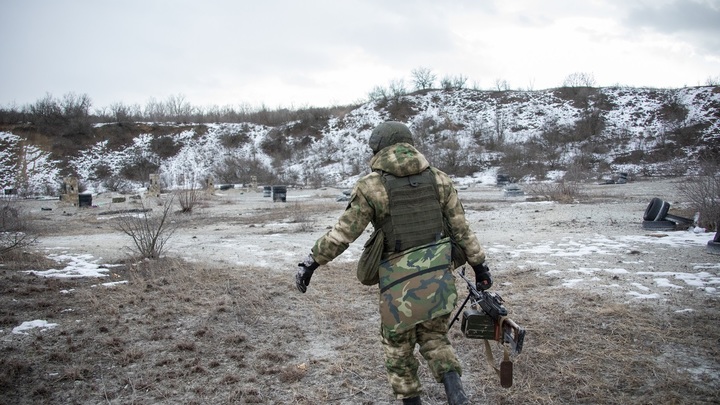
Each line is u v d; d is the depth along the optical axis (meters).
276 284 6.60
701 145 41.47
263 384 3.75
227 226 14.46
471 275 6.77
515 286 6.27
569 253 8.35
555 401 3.41
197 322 5.10
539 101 54.94
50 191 40.31
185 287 6.41
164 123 58.19
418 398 2.95
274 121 59.47
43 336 4.70
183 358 4.22
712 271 6.72
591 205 17.14
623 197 19.97
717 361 3.91
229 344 4.53
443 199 3.01
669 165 37.88
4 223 11.34
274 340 4.63
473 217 14.62
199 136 55.69
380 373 3.91
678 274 6.59
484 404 3.41
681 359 3.97
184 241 10.99
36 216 19.08
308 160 50.25
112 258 8.87
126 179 47.59
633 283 6.23
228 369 4.01
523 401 3.43
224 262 8.30
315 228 13.23
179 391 3.65
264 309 5.51
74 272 7.52
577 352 4.14
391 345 2.90
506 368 2.79
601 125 47.75
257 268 7.72
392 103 57.66
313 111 59.72
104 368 4.03
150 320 5.15
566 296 5.75
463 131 50.91
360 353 4.29
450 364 2.73
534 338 4.47
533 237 10.27
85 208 23.19
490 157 44.19
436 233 2.93
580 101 53.41
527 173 39.31
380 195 2.88
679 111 47.59
